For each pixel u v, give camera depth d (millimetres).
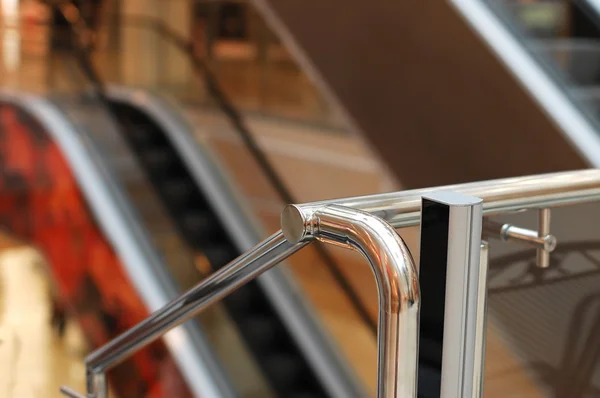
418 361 845
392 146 4359
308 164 6148
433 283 814
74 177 5574
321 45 4684
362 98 4480
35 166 5793
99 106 6184
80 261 5516
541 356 1091
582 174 1075
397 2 4070
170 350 4961
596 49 3236
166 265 5336
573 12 3328
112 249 5242
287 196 5605
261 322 5219
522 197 977
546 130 3328
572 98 3338
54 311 5562
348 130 5809
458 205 778
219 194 5902
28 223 5801
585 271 1115
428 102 4023
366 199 875
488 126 3668
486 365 1021
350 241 809
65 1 6961
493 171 3701
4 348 5184
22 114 6043
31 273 5699
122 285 5152
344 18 4469
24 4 6801
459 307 798
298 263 5371
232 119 6090
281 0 4887
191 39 7562
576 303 1116
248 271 1091
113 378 5391
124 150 5871
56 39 6785
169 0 7867
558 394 1118
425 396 840
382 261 768
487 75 3596
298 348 5082
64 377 5117
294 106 6316
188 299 1275
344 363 5020
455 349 805
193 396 4820
